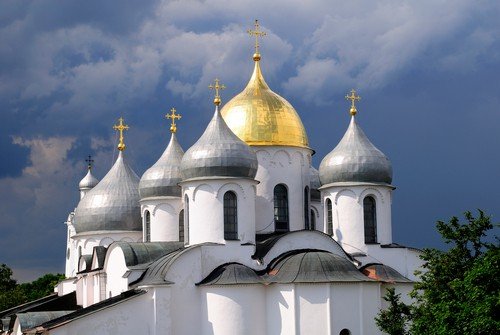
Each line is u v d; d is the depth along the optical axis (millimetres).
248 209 66188
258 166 70875
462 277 50844
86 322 60344
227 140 66375
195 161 65750
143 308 61656
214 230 65000
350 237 69250
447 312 47156
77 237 86125
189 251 63188
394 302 55688
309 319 60750
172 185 78812
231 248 64625
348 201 69562
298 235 66000
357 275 62062
